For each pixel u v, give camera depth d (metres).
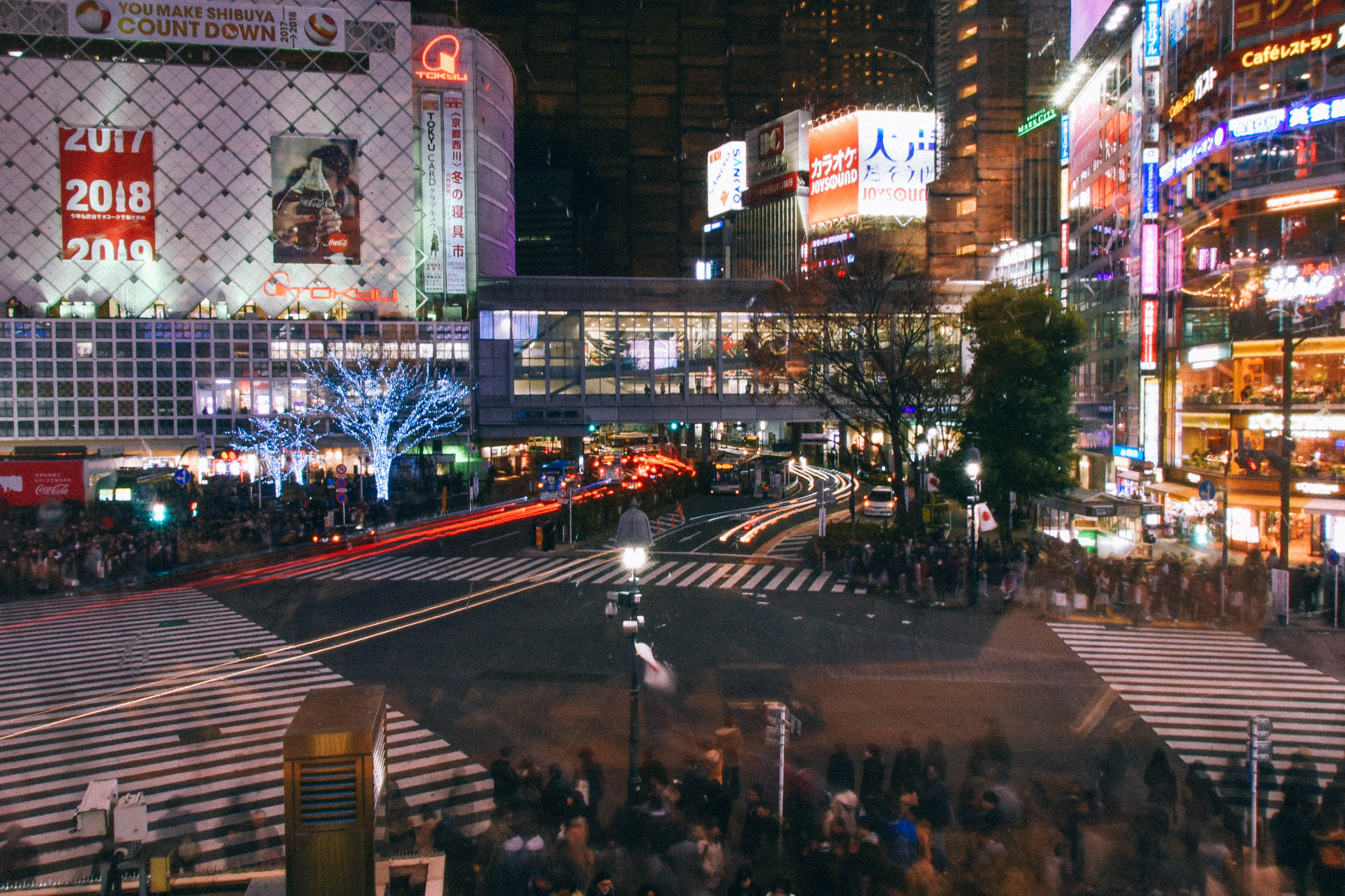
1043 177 72.69
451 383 66.44
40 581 30.67
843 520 49.66
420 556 38.81
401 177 69.38
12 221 63.53
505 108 82.94
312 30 67.38
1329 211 34.12
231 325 64.69
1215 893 10.38
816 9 199.88
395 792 14.22
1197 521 37.91
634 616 14.43
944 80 94.12
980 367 39.56
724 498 62.72
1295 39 34.25
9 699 19.52
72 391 62.62
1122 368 49.03
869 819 11.20
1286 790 11.98
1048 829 11.97
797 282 43.03
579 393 69.75
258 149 67.06
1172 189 41.91
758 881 10.80
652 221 199.38
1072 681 20.23
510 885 10.56
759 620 26.34
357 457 65.81
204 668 21.70
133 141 64.94
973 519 30.17
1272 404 34.75
